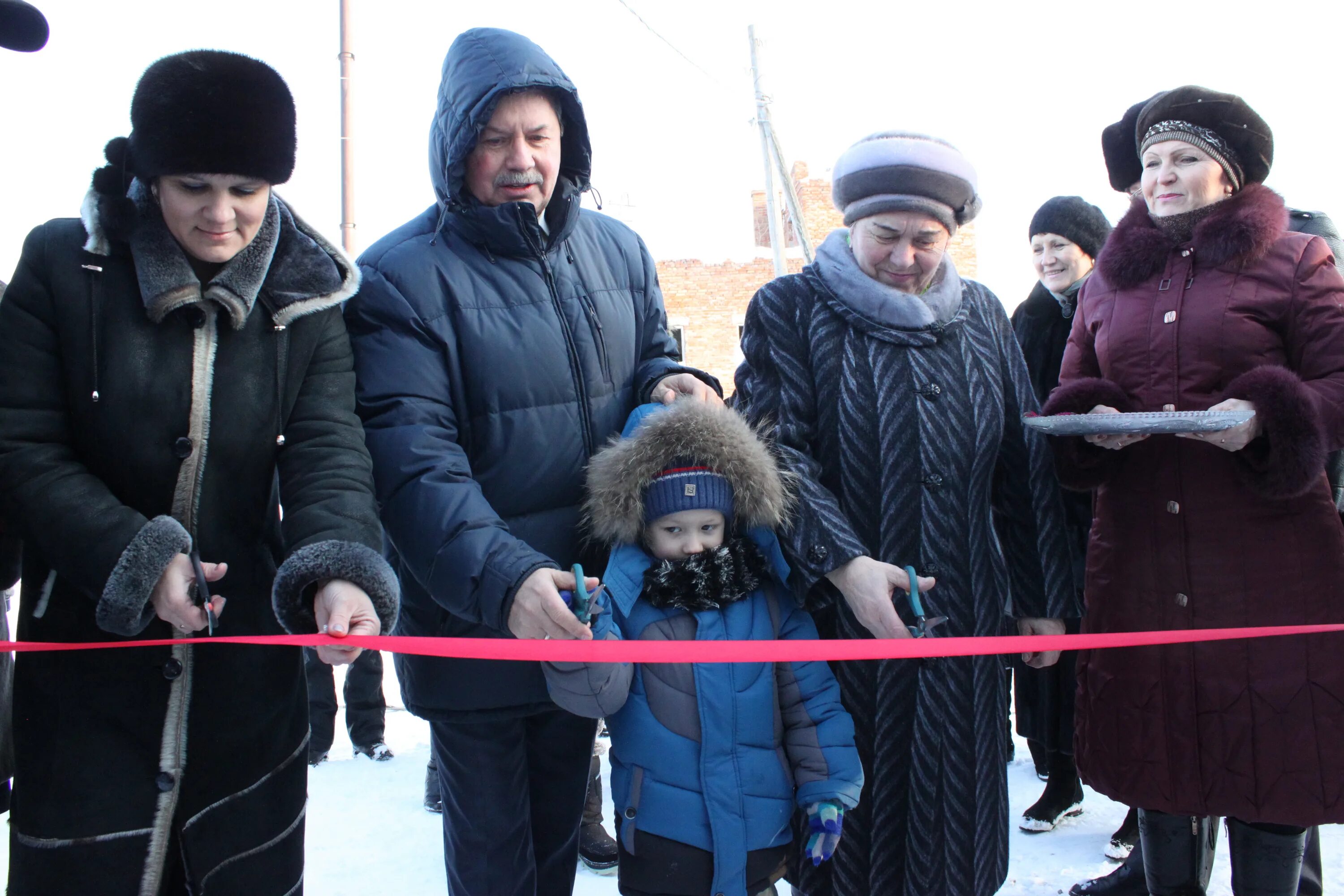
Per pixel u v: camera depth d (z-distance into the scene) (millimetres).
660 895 1828
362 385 1929
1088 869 2928
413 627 2055
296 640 1434
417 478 1827
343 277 1766
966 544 2033
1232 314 2152
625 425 2148
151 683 1597
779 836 1871
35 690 1590
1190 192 2213
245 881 1682
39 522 1505
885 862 1961
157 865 1594
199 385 1615
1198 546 2164
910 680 1983
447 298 1982
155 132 1483
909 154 1980
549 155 2031
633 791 1847
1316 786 2029
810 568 1896
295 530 1642
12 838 1592
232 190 1562
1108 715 2275
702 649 1447
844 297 2074
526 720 2166
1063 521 2174
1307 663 2059
